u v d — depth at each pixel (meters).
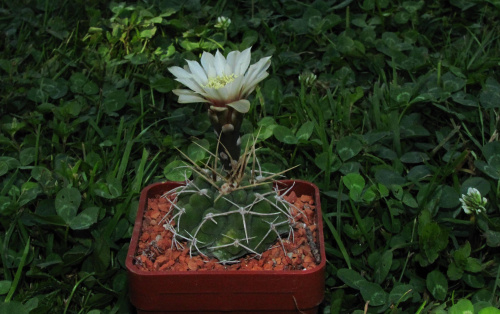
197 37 0.68
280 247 0.43
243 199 0.41
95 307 0.48
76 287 0.47
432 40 0.70
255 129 0.57
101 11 0.73
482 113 0.58
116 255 0.49
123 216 0.51
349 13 0.71
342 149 0.54
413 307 0.46
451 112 0.57
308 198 0.47
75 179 0.52
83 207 0.51
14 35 0.69
